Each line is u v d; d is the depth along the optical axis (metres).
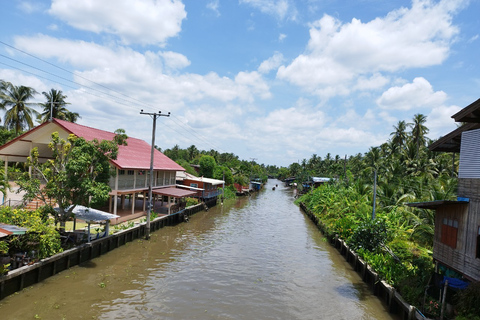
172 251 24.14
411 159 53.34
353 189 40.75
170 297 15.67
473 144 13.32
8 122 41.25
